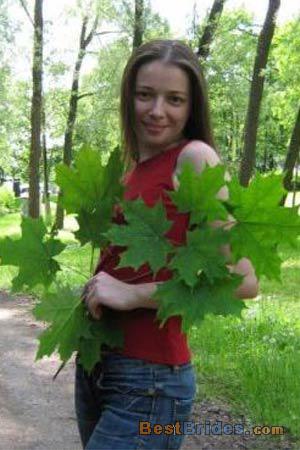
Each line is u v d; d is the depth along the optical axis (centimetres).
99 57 2081
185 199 171
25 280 196
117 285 183
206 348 605
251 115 1725
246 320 684
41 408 501
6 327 768
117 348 191
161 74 190
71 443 438
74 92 2375
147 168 191
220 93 2061
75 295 188
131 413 189
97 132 2172
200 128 199
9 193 3612
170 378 189
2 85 2292
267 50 1725
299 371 516
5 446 431
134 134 211
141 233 167
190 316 162
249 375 518
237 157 2381
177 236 175
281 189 164
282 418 446
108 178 193
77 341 188
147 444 188
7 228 2247
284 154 3869
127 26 2005
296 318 745
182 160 187
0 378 572
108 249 192
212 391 506
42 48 2066
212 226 171
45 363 614
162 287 164
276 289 985
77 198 195
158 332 187
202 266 162
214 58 1961
